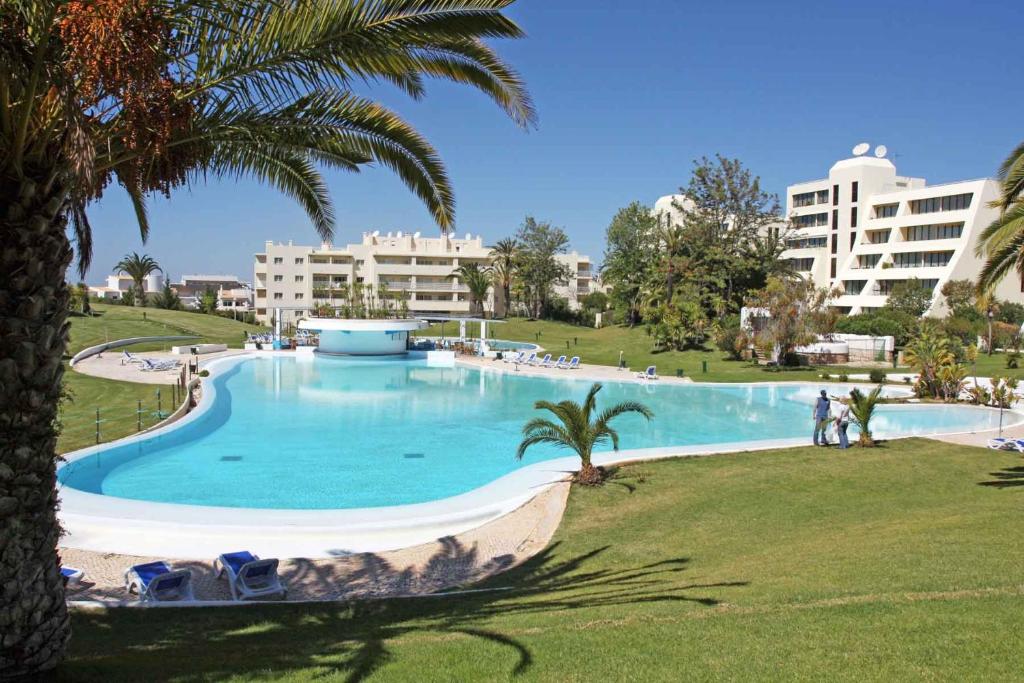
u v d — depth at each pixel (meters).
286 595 9.06
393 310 67.62
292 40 5.70
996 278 12.81
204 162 6.77
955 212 63.16
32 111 4.73
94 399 24.88
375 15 5.71
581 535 11.38
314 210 9.24
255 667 5.86
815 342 38.06
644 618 6.87
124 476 16.03
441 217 8.24
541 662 5.81
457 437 21.09
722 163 59.22
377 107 7.20
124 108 5.02
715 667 5.46
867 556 8.56
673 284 58.38
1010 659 5.21
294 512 12.12
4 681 5.07
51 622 5.29
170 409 23.25
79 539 10.95
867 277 69.44
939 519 10.55
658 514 12.23
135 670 5.70
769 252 60.62
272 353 45.62
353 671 5.74
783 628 6.18
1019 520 9.96
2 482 4.86
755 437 21.80
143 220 9.25
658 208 88.06
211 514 11.84
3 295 4.67
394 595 9.09
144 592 8.56
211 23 5.11
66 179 4.80
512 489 13.97
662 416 25.67
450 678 5.55
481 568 10.23
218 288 152.62
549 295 87.19
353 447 19.50
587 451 14.47
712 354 43.88
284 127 6.70
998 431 19.69
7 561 4.96
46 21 4.34
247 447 19.31
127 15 4.55
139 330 54.59
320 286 84.62
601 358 46.19
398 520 11.80
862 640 5.74
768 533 10.86
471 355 47.19
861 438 17.67
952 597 6.64
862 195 73.88
